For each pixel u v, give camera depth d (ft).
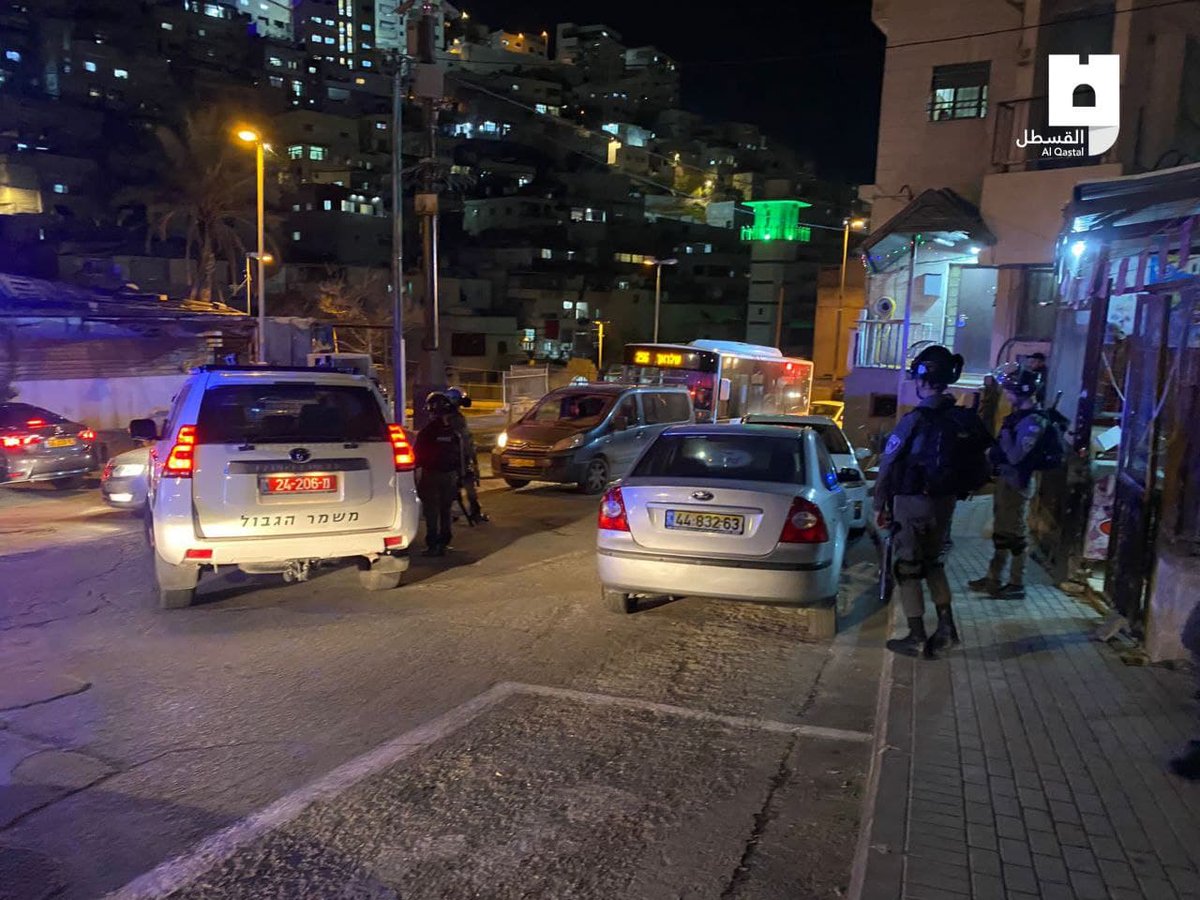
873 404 74.33
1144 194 19.03
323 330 107.65
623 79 428.15
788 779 13.87
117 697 17.15
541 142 318.65
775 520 20.30
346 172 271.90
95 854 11.51
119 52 275.39
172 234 197.26
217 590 25.53
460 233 262.47
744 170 386.11
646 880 10.97
